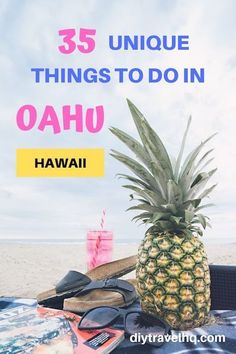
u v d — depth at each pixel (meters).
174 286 0.93
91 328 0.84
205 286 0.97
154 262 0.97
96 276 1.21
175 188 1.00
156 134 1.04
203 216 1.04
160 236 1.02
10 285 2.67
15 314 0.97
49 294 1.13
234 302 1.30
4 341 0.74
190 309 0.93
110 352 0.75
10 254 3.59
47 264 3.19
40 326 0.84
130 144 1.10
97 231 1.36
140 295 1.02
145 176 1.11
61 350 0.70
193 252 0.98
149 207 1.08
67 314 0.98
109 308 0.95
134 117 1.05
